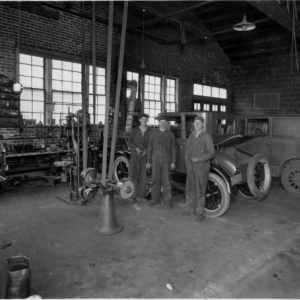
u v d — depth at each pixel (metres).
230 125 5.66
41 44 7.13
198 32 10.65
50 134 7.08
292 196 5.84
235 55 12.97
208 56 12.26
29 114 7.11
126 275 2.84
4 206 5.00
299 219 4.49
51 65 7.36
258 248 3.46
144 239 3.69
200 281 2.75
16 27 6.70
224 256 3.25
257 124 7.35
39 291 2.56
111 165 3.95
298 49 11.61
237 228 4.09
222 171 4.45
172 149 4.95
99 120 8.52
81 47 7.91
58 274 2.85
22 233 3.85
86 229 4.00
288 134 6.61
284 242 3.64
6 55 6.58
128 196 3.98
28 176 6.52
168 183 4.91
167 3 9.98
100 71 8.42
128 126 8.50
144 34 9.48
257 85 12.83
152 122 10.16
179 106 11.08
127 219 4.41
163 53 10.30
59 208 4.91
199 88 11.98
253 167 4.87
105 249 3.40
